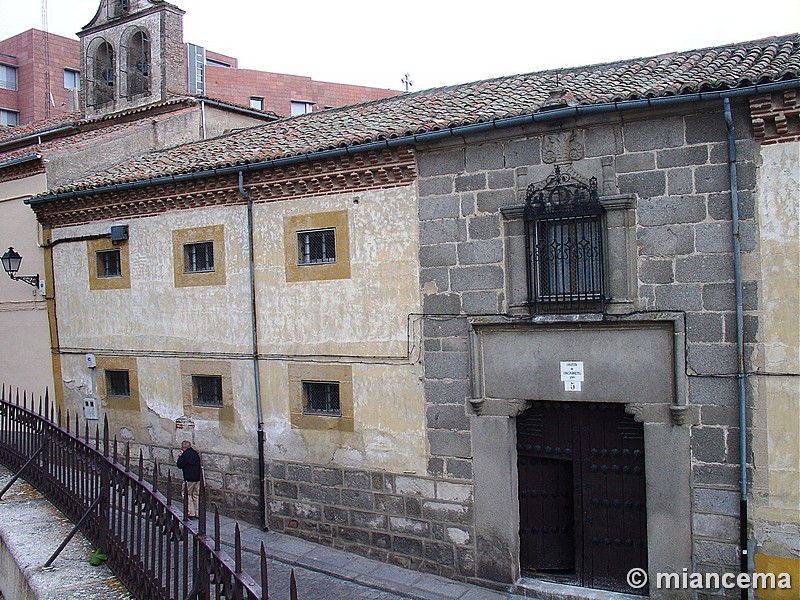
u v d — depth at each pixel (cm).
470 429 1030
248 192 1220
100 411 1465
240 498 1265
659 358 907
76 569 673
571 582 992
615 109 890
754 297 846
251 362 1238
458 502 1042
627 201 902
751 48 1052
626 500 958
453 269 1032
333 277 1141
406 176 1063
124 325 1415
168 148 1599
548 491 1022
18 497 896
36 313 1572
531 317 973
